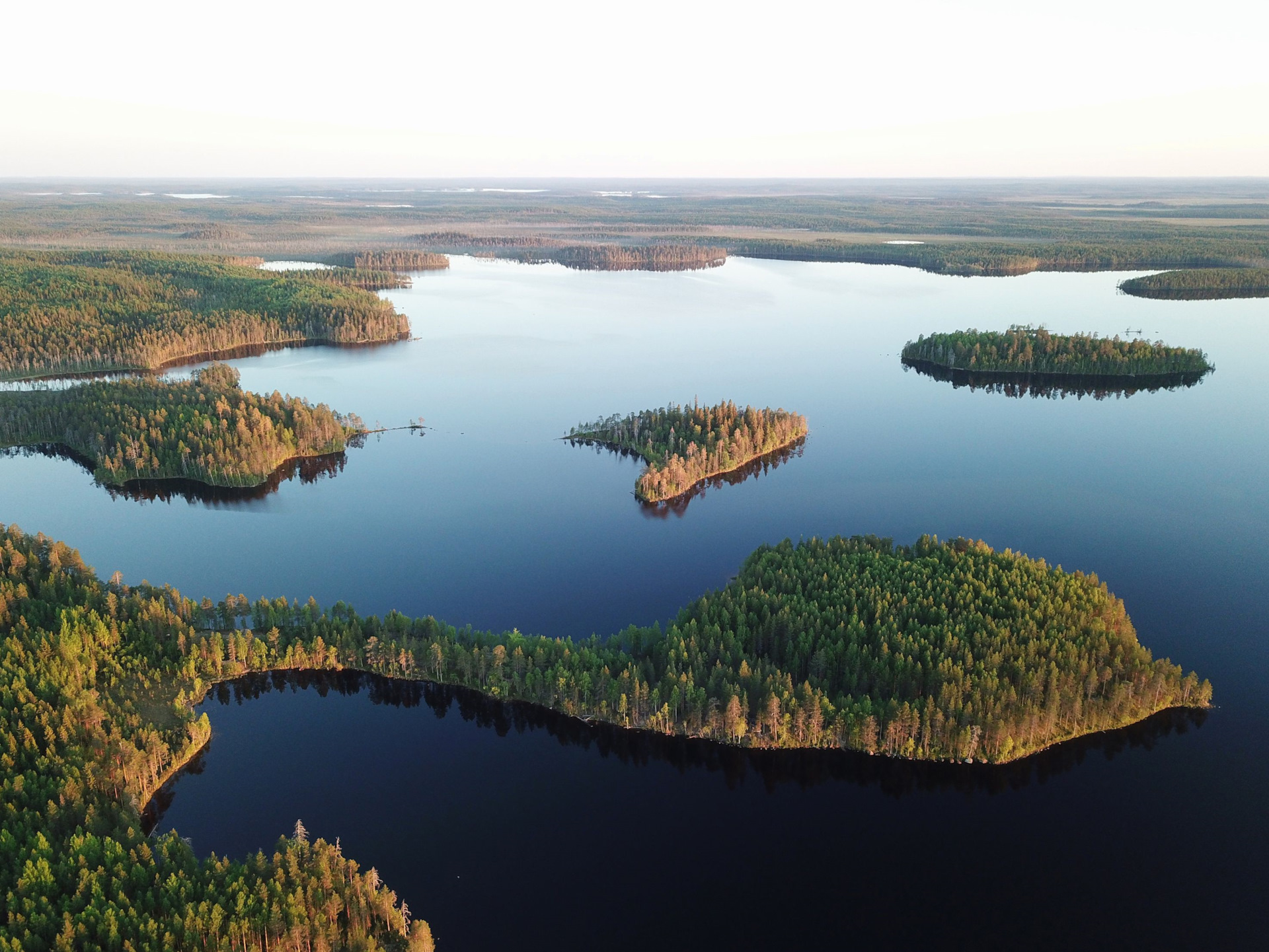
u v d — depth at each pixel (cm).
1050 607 12019
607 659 11456
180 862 8206
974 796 10138
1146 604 14175
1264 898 8719
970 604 12219
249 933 7300
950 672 10550
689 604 13300
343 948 7562
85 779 9050
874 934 8269
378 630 12356
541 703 11219
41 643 11062
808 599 12650
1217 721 11162
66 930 7075
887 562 13612
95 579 13450
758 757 10412
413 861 9094
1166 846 9350
